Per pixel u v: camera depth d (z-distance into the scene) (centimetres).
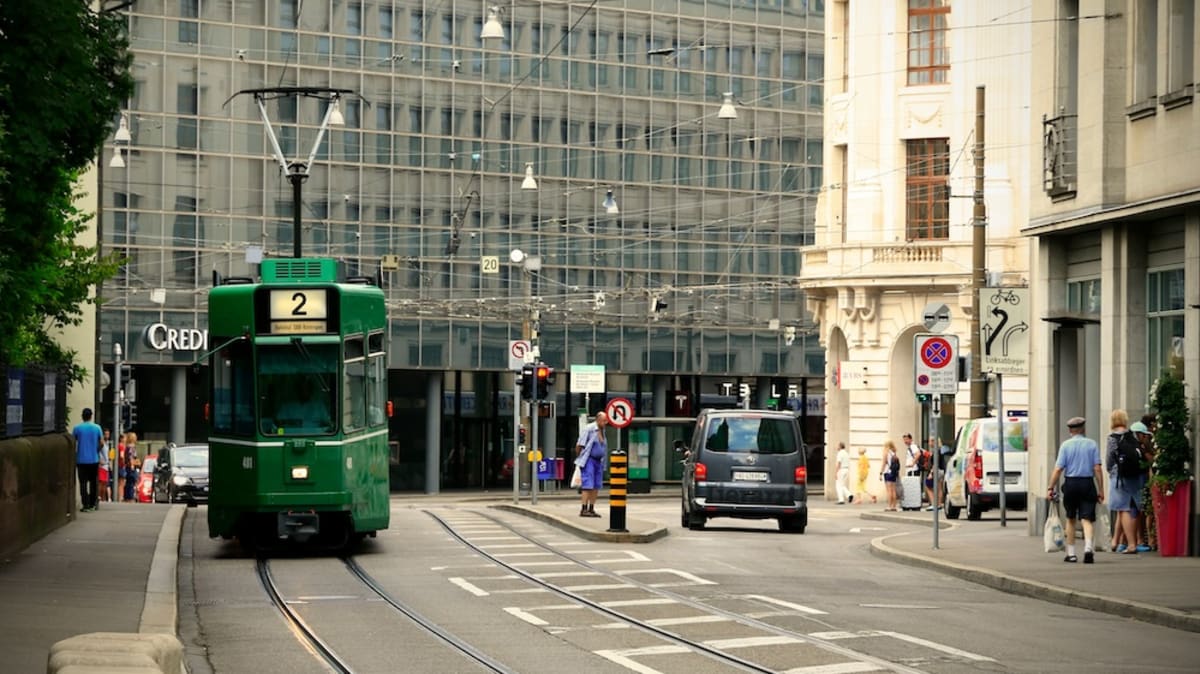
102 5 3256
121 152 9612
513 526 4950
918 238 8512
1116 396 4203
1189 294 3884
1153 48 4188
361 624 2517
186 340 9794
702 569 3434
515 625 2494
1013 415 6575
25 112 2967
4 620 2366
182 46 9731
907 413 8581
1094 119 4303
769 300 11500
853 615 2631
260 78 9919
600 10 10794
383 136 10188
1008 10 8225
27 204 3047
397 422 10531
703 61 11125
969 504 6153
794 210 11481
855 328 8656
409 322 10312
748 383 11781
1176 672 2056
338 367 3822
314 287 3844
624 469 4391
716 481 4956
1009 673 2017
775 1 11362
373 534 4138
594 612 2661
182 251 9769
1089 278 4503
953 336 4166
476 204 10456
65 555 3522
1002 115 8238
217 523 3791
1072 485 3544
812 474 12138
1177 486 3750
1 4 2911
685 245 11144
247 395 3797
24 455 3728
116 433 8312
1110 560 3634
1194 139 3894
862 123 8606
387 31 10188
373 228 10175
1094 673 2031
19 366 3850
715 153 11194
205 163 9800
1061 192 4509
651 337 11125
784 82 11394
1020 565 3488
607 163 10850
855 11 8644
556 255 10712
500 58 10494
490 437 10888
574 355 10856
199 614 2667
